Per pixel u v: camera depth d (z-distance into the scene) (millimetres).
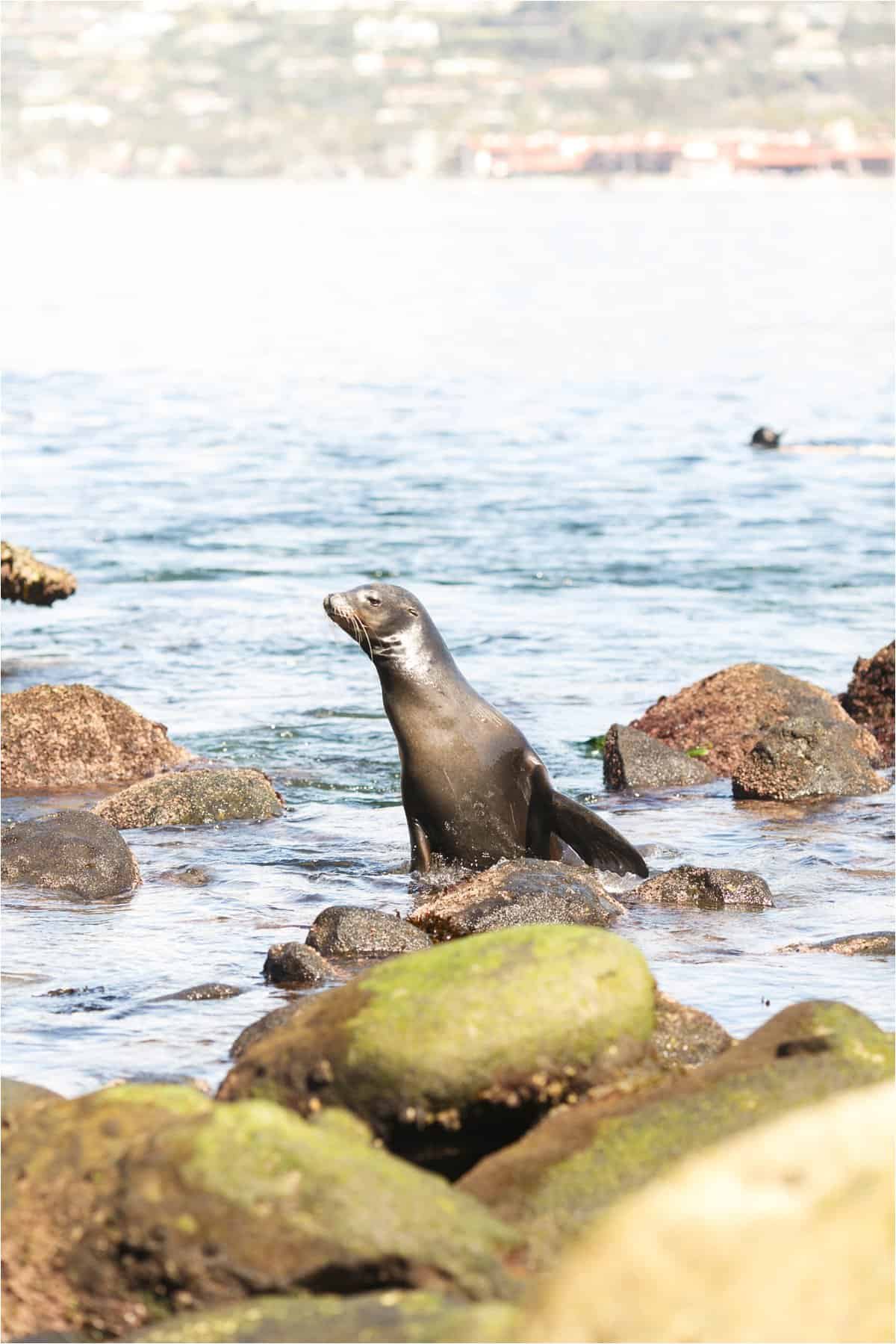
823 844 42094
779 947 33062
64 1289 18203
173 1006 29656
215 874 39469
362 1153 18391
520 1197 19312
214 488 113875
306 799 47625
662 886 36875
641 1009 22172
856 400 167750
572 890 34875
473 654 66375
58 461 125875
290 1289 17297
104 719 50406
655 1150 19922
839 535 95750
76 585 70625
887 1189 13672
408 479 118250
